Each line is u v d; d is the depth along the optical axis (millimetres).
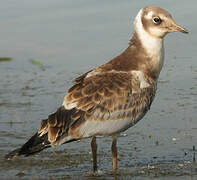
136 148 14211
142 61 13555
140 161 13516
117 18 22203
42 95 17547
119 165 13352
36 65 19703
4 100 17250
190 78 18047
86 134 12672
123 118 12984
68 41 21062
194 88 17359
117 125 12953
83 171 13031
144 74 13445
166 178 12469
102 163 13492
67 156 13891
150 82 13516
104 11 22906
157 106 16469
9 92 17828
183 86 17562
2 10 23422
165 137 14672
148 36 13688
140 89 13195
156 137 14703
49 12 23203
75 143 14719
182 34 21266
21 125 15516
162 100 16812
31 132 15047
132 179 12492
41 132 12594
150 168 13070
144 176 12633
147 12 13703
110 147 14391
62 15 22859
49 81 18594
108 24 21828
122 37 20781
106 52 19922
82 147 14445
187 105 16328
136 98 13109
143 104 13297
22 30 22000
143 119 15781
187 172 12758
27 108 16625
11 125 15531
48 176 12750
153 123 15492
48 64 19812
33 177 12695
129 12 22500
